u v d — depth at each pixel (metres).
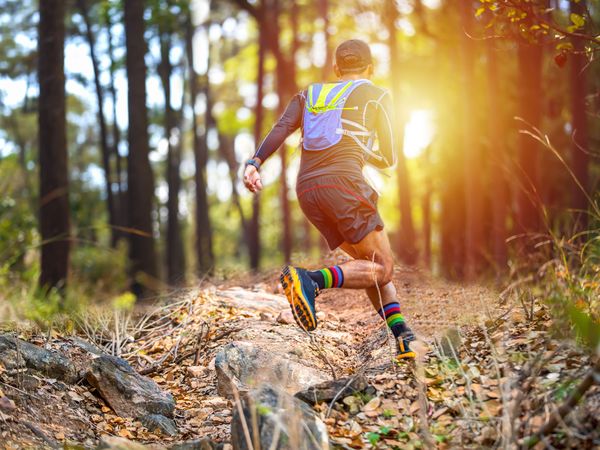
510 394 3.25
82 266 16.16
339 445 3.19
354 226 3.76
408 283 5.80
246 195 33.41
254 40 26.42
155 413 3.82
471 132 12.38
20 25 20.62
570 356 3.48
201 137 27.88
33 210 17.25
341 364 4.46
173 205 21.73
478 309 4.57
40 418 3.50
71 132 33.97
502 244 10.65
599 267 4.40
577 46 5.83
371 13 18.05
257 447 2.95
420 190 21.27
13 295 8.80
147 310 6.05
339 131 3.83
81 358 4.52
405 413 3.42
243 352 4.19
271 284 6.73
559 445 2.89
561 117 13.78
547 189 13.55
